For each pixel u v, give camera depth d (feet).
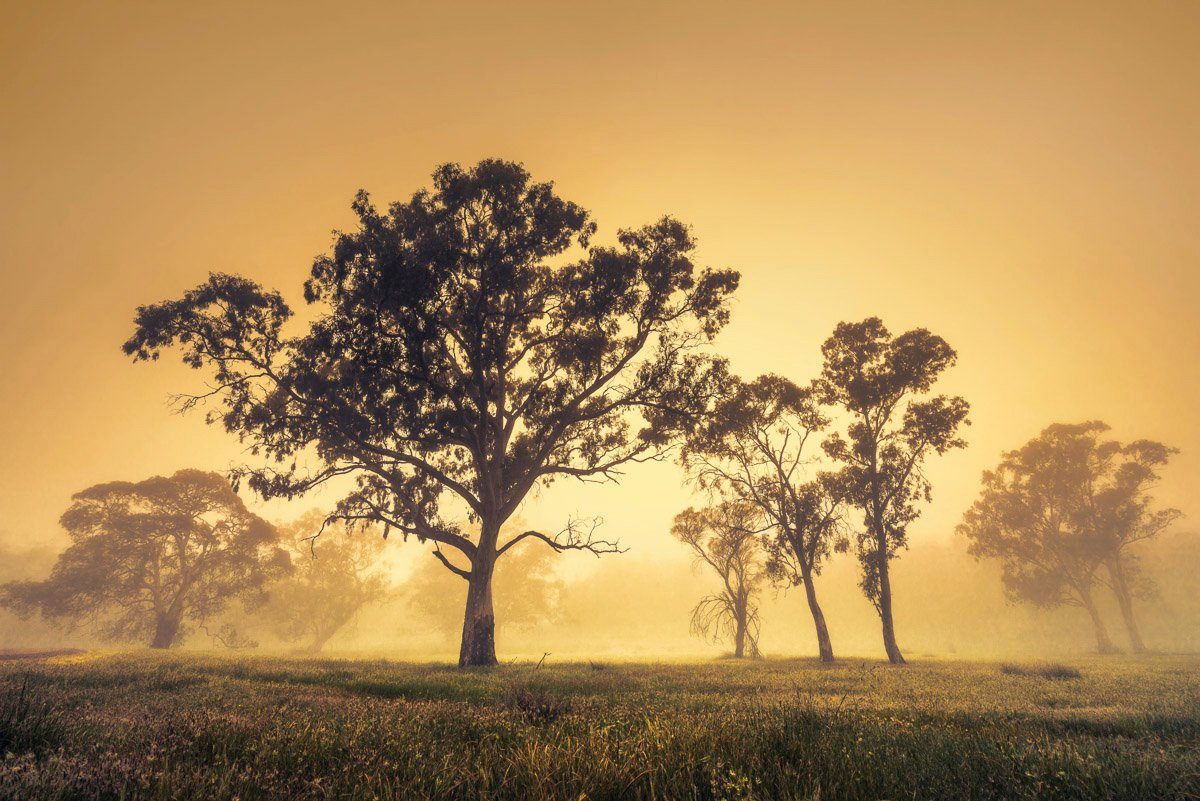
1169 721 20.92
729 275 80.48
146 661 55.36
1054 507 162.50
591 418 86.99
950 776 10.49
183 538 156.15
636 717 17.89
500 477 81.46
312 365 72.18
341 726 15.26
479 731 15.35
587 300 78.38
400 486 80.94
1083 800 9.23
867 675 53.01
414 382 69.97
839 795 9.50
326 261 68.74
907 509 99.19
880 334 103.86
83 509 149.48
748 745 12.10
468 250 74.18
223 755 10.52
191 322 70.69
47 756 10.30
